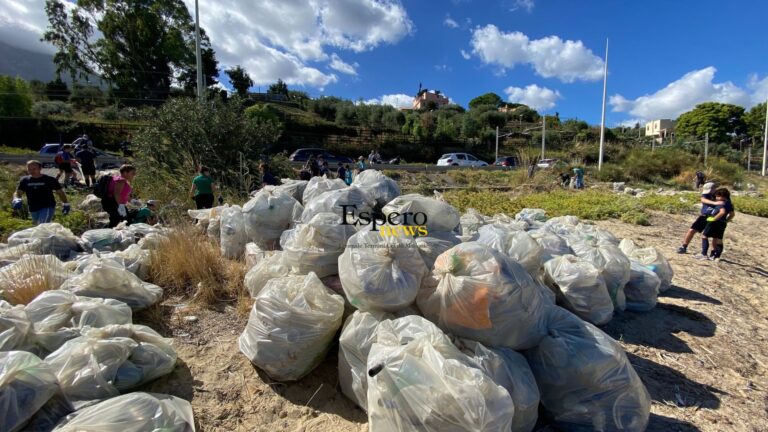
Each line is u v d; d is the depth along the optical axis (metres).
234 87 47.34
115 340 2.35
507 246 3.28
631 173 23.78
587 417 2.25
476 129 47.81
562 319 2.56
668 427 2.45
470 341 2.32
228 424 2.30
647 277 4.10
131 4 36.75
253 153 12.02
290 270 3.23
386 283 2.46
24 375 1.90
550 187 17.08
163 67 40.06
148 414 1.88
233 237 4.74
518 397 2.12
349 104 50.41
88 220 6.74
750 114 58.59
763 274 5.93
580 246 4.20
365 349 2.34
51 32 37.78
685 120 60.19
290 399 2.54
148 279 4.05
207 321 3.42
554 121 58.78
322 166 15.52
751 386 2.96
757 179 26.38
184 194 9.27
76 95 39.34
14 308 2.49
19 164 14.93
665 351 3.38
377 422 1.89
